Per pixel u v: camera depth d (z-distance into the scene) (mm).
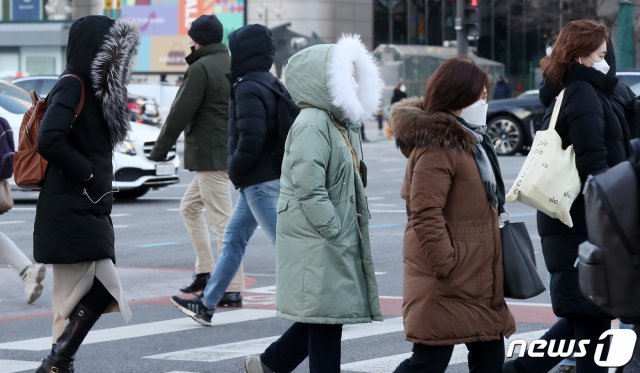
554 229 10672
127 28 11750
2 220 28703
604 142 10547
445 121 9477
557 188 10469
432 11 108562
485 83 9766
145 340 14812
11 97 33656
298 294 10766
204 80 16188
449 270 9469
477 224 9594
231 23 101375
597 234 7973
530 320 15734
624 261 7922
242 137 14648
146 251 23516
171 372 13008
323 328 10922
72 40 11672
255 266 21406
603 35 10688
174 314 16672
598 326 10602
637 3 77438
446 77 9648
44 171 11680
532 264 9852
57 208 11586
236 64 14852
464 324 9547
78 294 11781
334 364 10984
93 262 11766
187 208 16984
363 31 104000
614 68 10891
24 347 14492
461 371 12688
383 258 22062
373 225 27219
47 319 16484
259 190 14883
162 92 64938
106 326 15789
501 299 9742
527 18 106375
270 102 14758
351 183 10914
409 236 9766
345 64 10781
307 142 10680
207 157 16375
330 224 10609
